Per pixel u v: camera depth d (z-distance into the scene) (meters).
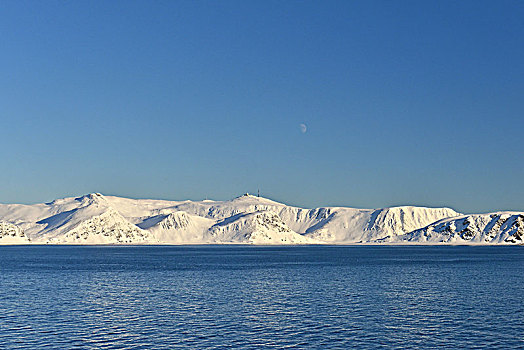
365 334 65.75
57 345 60.28
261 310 82.38
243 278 134.38
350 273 151.50
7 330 67.44
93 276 140.75
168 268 173.25
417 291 105.81
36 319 74.56
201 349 59.00
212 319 74.94
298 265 191.00
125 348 59.25
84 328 68.81
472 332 66.81
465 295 99.62
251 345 60.62
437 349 59.03
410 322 72.88
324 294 101.38
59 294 101.00
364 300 93.19
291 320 74.25
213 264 196.75
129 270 163.50
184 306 86.25
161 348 59.34
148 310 82.25
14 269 168.38
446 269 168.50
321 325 70.88
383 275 144.25
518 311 81.25
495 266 183.62
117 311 81.31
